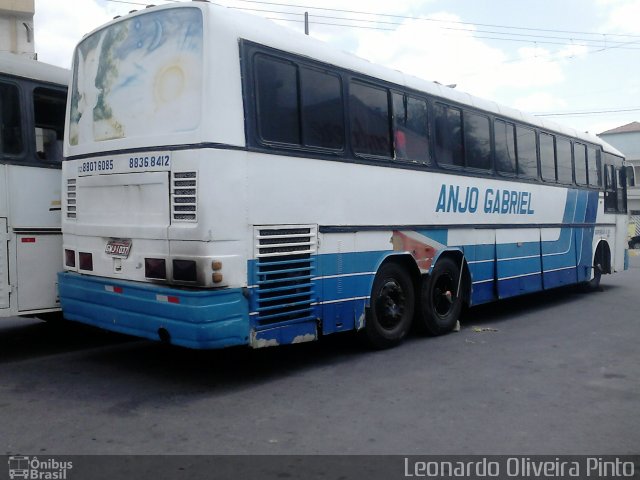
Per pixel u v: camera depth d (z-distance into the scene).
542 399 5.37
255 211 5.42
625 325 9.00
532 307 10.84
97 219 6.03
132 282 5.64
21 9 21.17
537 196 10.18
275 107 5.68
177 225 5.26
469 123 8.53
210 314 5.06
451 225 8.10
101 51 6.12
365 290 6.72
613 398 5.41
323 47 6.30
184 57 5.33
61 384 5.70
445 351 7.17
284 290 5.71
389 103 7.10
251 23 5.56
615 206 13.46
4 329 8.45
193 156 5.16
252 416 4.84
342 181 6.36
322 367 6.39
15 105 6.48
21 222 6.47
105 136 5.98
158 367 6.34
